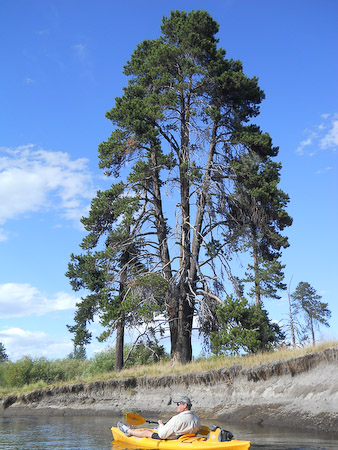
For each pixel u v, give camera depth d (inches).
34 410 1023.0
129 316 1103.6
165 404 891.4
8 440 532.1
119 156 1203.9
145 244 1194.6
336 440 498.0
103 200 1183.6
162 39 1312.7
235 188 1174.3
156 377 947.3
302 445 458.0
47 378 1299.2
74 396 1018.7
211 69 1187.3
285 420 674.2
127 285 1142.3
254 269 1354.6
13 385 1266.0
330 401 651.5
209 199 1154.7
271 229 1156.5
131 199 1154.0
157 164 1198.3
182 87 1160.2
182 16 1284.4
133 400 947.3
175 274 1107.3
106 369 1302.9
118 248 1158.3
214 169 1170.6
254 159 1145.4
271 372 778.2
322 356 724.0
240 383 812.6
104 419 838.5
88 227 1194.0
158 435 444.1
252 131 1221.1
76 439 530.3
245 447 389.1
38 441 518.6
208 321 1114.1
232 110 1242.0
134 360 1304.1
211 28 1244.5
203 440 420.8
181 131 1231.5
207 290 1123.3
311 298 2066.9
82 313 1160.8
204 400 838.5
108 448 450.0
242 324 996.6
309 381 714.8
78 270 1143.6
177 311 1147.9
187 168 1152.8
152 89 1277.1
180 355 1111.6
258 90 1230.9
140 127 1150.3
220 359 934.4
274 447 443.2
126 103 1198.3
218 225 1199.6
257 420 706.2
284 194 1161.4
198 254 1205.1
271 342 1076.5
